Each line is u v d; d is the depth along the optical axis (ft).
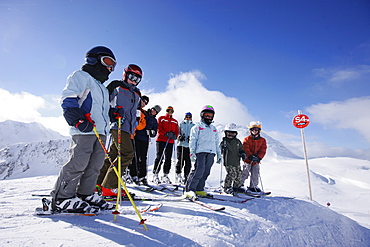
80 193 7.64
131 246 5.06
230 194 15.37
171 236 6.04
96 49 7.82
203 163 12.93
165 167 18.98
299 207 13.48
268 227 9.55
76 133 6.97
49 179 17.49
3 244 4.58
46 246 4.67
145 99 16.93
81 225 6.00
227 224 8.26
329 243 11.08
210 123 13.87
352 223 14.49
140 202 9.72
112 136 10.81
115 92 10.48
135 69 10.99
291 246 9.25
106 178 10.25
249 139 18.78
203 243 6.19
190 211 8.79
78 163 6.89
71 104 6.40
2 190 11.38
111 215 7.14
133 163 15.87
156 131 17.24
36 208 6.98
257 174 18.30
